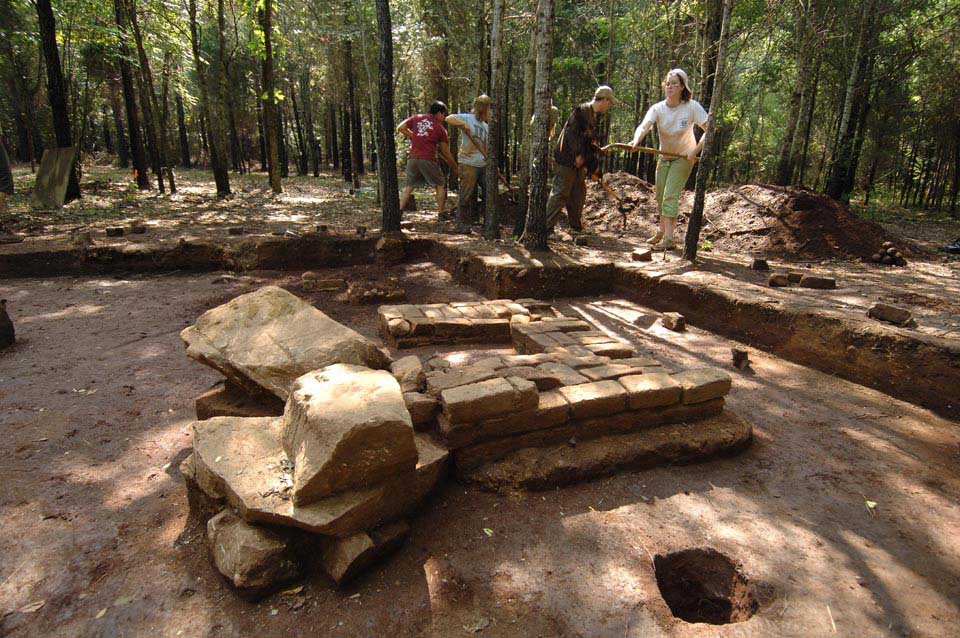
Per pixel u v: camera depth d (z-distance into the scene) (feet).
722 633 5.81
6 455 8.75
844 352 12.68
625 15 55.31
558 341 12.64
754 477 8.75
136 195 40.60
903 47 44.98
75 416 10.10
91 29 41.81
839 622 5.93
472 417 8.08
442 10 47.16
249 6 43.88
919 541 7.26
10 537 6.98
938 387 10.93
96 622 5.83
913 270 20.75
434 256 24.49
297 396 7.24
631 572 6.66
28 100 57.36
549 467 8.30
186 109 93.81
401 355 13.52
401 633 5.80
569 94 70.38
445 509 7.82
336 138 89.35
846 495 8.26
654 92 53.62
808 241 23.53
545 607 6.13
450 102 55.98
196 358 9.33
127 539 7.06
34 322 15.31
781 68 47.93
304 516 6.21
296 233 24.57
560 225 31.83
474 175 27.68
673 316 16.11
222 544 6.40
